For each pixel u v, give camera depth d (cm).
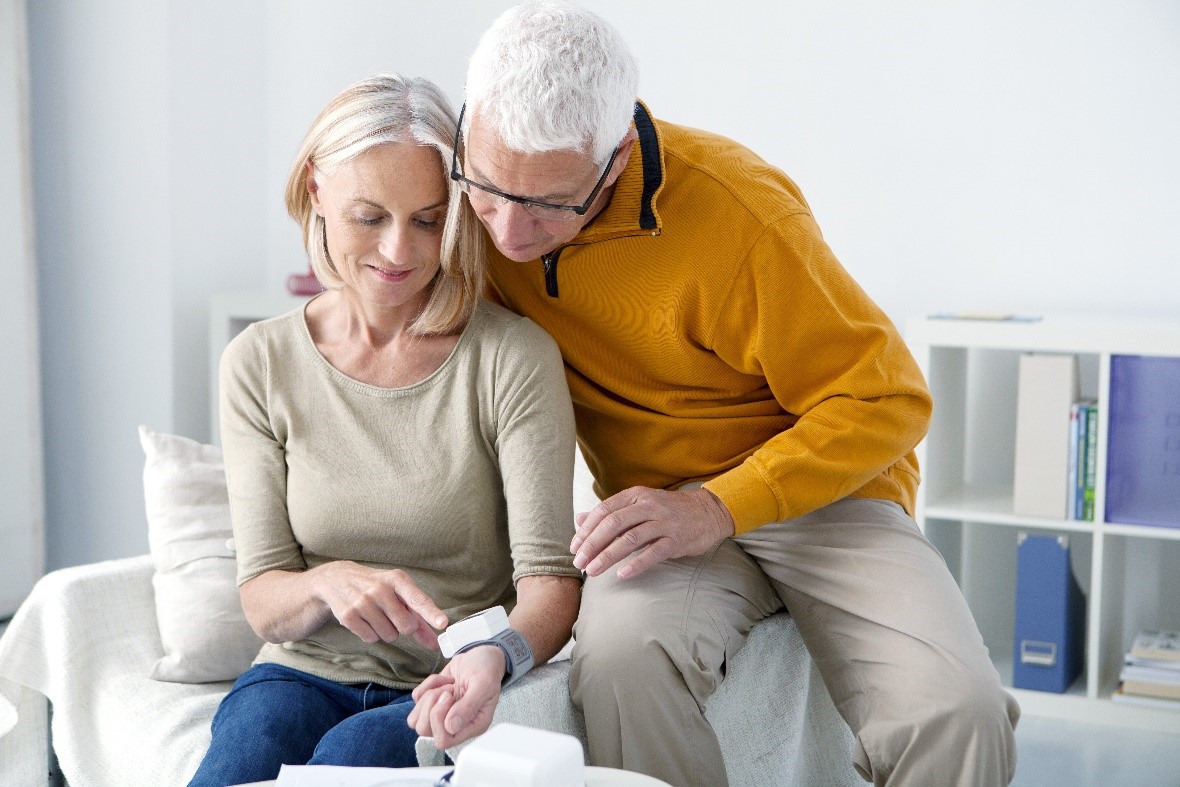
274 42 419
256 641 213
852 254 354
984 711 166
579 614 173
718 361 189
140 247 398
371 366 179
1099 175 328
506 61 157
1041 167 333
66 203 409
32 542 393
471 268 175
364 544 176
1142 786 268
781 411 194
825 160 354
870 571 183
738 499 173
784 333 180
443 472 174
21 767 212
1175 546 327
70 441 418
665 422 191
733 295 179
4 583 387
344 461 177
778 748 197
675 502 171
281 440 181
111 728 202
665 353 186
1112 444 302
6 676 212
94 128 402
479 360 176
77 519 419
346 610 160
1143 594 331
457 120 173
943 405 324
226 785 157
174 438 231
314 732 168
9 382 383
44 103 409
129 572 221
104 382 409
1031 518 310
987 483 349
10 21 376
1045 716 311
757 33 357
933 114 342
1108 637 323
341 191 166
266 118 423
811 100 353
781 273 178
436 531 174
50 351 417
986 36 335
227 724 168
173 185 394
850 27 347
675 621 169
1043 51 330
